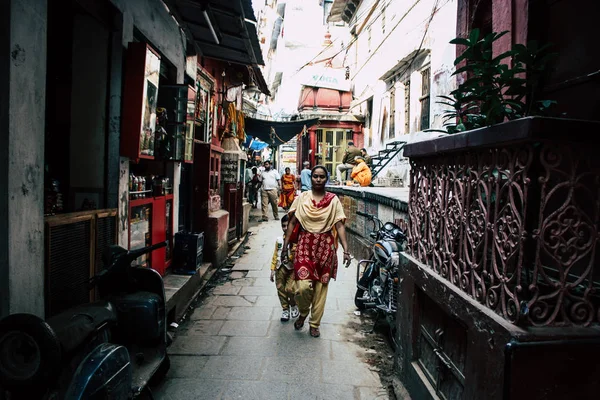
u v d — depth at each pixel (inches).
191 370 143.3
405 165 499.8
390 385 135.8
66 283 119.3
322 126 824.9
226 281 263.9
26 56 96.9
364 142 786.8
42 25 103.8
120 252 121.9
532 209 91.9
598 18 103.3
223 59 306.3
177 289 191.6
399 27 542.0
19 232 94.9
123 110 159.8
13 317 76.4
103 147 159.9
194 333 176.9
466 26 187.2
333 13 896.9
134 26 172.1
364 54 772.6
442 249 103.0
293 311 202.2
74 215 122.6
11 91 91.4
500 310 75.7
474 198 90.0
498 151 77.3
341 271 287.0
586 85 104.9
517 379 68.2
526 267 83.0
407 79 520.7
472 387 81.2
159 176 226.8
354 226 341.1
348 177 578.6
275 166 1342.3
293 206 178.7
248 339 170.9
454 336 94.6
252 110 792.3
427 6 437.7
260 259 330.0
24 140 96.6
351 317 198.5
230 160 383.9
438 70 398.3
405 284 127.6
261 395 128.3
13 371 76.5
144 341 125.5
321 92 876.0
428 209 113.7
